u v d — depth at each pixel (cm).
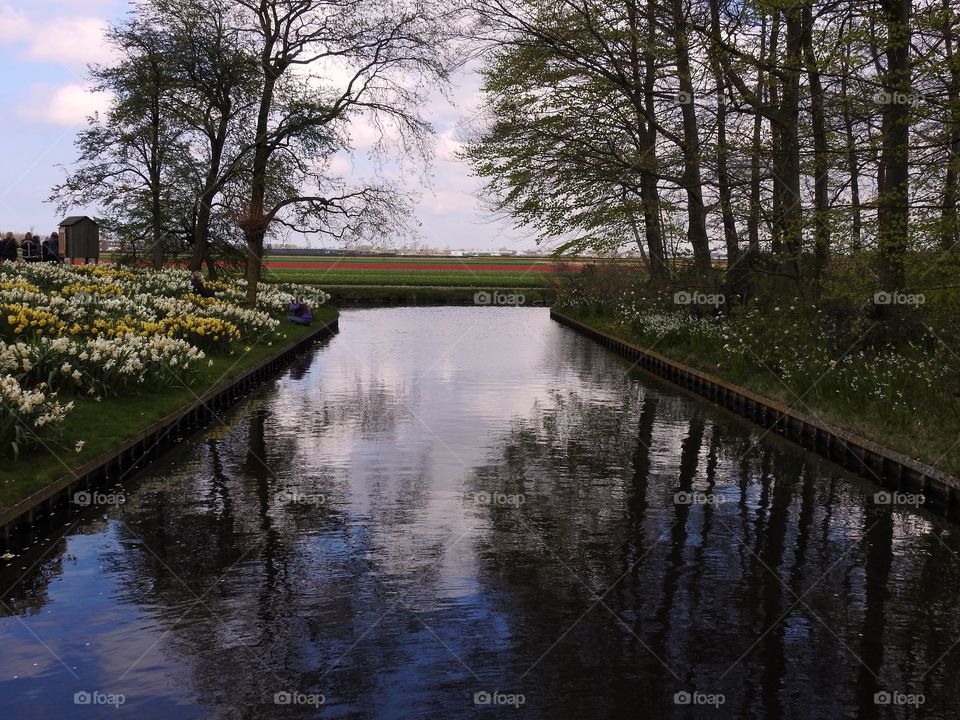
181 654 598
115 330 1628
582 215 2642
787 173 1786
